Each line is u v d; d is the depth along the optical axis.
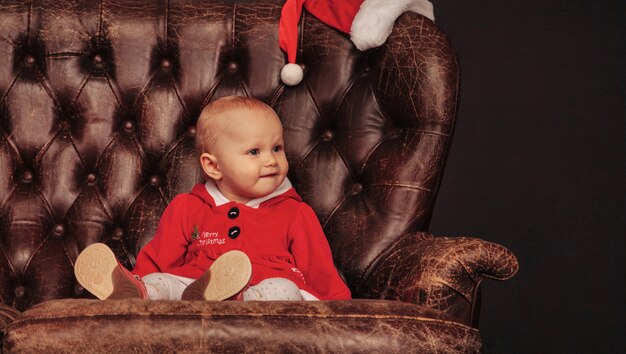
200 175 2.27
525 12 2.98
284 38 2.30
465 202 3.00
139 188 2.29
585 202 2.92
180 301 1.48
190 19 2.36
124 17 2.35
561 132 2.94
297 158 2.27
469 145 3.00
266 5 2.38
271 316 1.44
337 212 2.19
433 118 2.12
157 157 2.30
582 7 2.95
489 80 3.00
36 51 2.32
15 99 2.28
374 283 1.97
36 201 2.25
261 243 1.99
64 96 2.30
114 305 1.46
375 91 2.23
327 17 2.29
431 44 2.16
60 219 2.27
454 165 3.01
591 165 2.92
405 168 2.11
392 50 2.19
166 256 2.03
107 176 2.28
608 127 2.91
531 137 2.96
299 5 2.31
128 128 2.33
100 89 2.32
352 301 1.53
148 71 2.33
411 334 1.46
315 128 2.29
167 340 1.41
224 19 2.36
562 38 2.96
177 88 2.33
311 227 2.04
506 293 2.96
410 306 1.53
